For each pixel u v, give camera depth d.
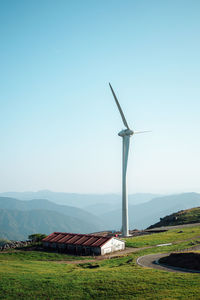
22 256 71.38
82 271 48.78
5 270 49.81
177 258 48.19
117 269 47.16
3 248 84.88
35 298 35.53
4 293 37.22
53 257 69.88
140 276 40.47
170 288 34.22
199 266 43.09
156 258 53.84
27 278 43.62
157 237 90.19
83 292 36.56
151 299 31.55
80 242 77.19
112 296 34.28
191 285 34.34
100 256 69.06
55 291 37.47
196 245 66.38
